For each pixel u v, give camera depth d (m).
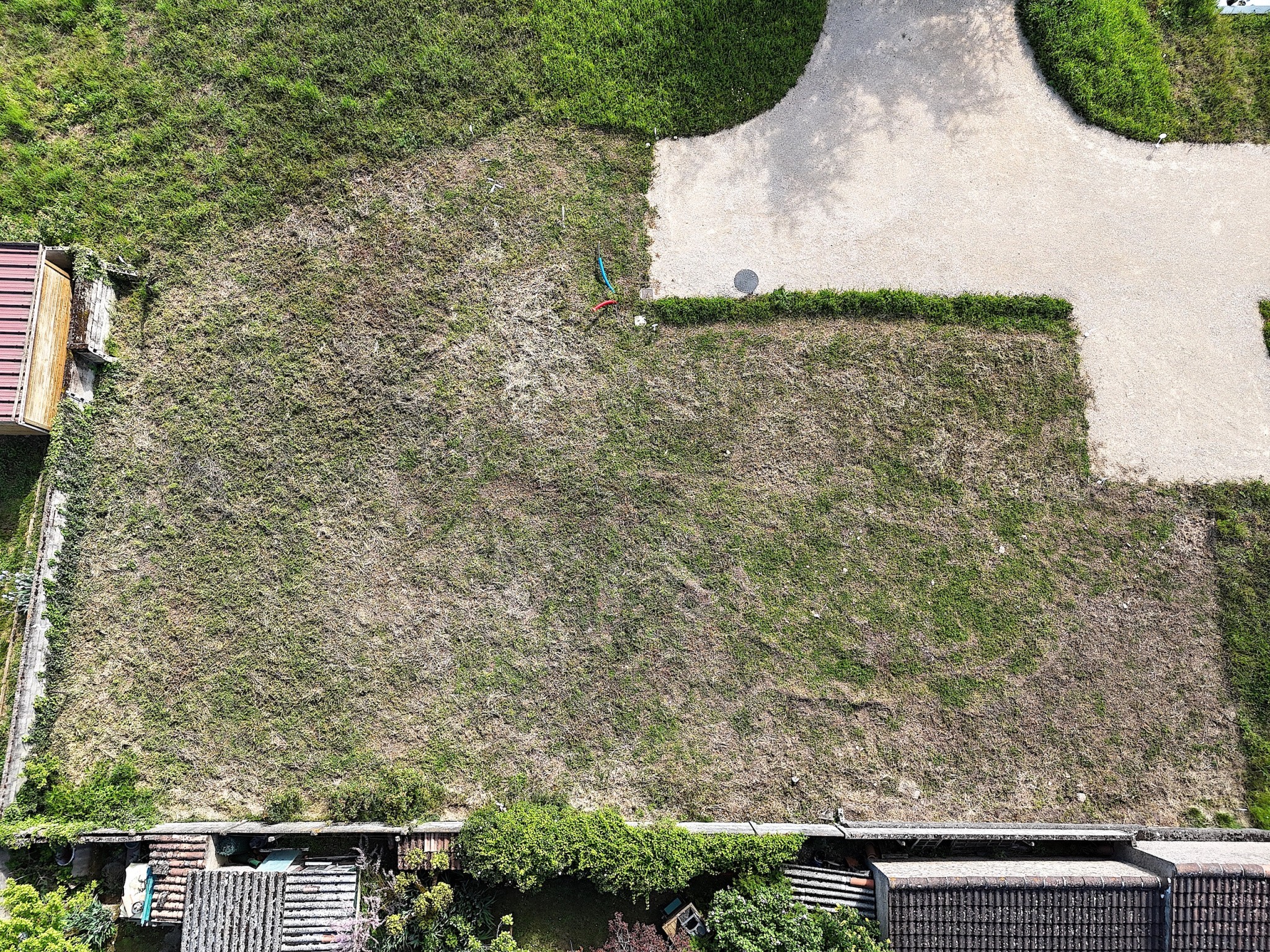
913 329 12.41
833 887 10.83
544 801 11.54
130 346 12.30
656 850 10.57
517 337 12.41
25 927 9.91
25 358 10.77
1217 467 12.14
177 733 11.70
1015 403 12.28
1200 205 12.48
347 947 10.24
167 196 12.45
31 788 10.96
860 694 11.84
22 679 11.06
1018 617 11.96
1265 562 11.89
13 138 12.48
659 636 11.95
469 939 10.58
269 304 12.42
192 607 11.93
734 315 12.38
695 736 11.79
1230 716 11.71
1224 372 12.27
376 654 11.88
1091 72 12.45
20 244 11.12
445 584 12.02
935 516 12.15
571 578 12.04
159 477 12.10
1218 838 11.12
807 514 12.18
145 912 10.63
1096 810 11.59
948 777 11.70
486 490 12.19
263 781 11.61
